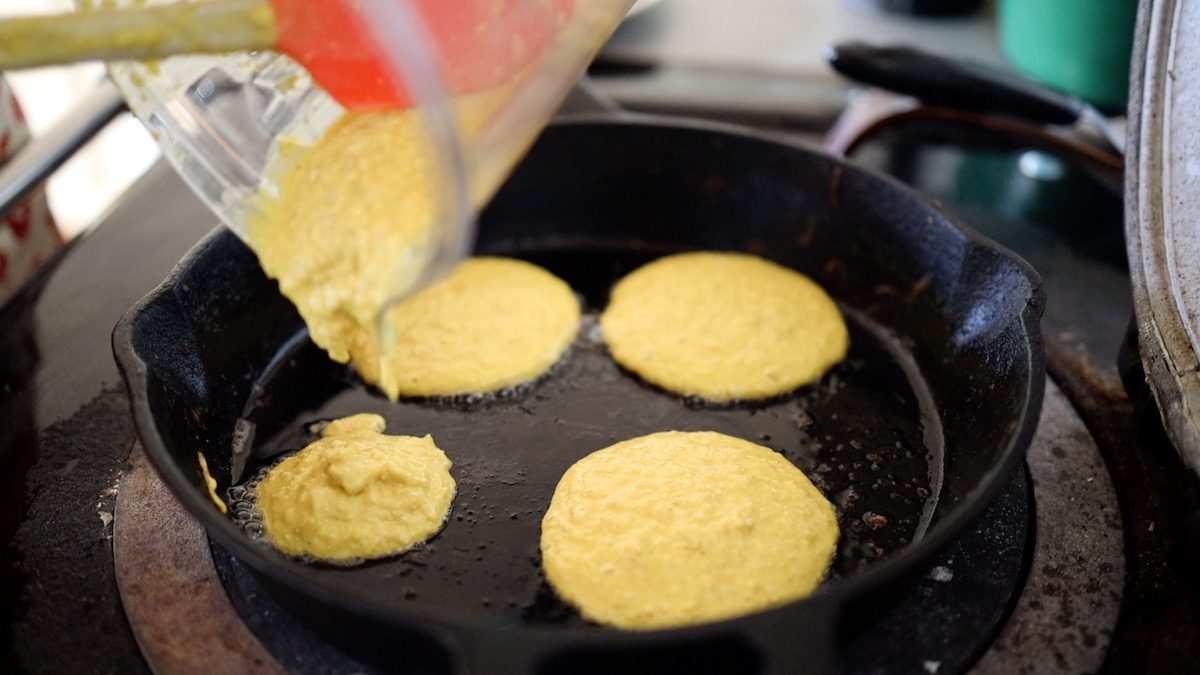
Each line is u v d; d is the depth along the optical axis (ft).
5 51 1.02
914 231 1.59
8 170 1.51
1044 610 1.27
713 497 1.35
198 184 1.27
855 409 1.55
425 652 1.13
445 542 1.36
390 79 1.20
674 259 1.79
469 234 1.04
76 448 1.44
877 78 1.79
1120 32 1.70
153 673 1.21
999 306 1.46
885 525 1.39
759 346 1.62
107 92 1.63
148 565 1.30
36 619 1.26
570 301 1.73
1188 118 1.30
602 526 1.33
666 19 2.40
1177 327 1.27
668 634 1.04
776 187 1.72
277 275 1.23
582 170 1.77
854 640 1.23
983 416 1.42
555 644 1.03
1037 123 1.81
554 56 1.17
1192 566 1.27
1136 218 1.35
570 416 1.54
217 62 1.29
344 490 1.35
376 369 1.58
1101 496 1.39
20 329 1.59
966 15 2.40
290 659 1.22
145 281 1.67
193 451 1.34
